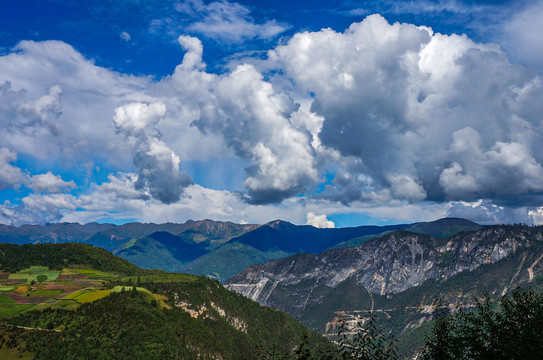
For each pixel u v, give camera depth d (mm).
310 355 45125
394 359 40500
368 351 41062
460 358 46625
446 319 49375
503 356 43906
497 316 46500
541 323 42500
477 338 46219
